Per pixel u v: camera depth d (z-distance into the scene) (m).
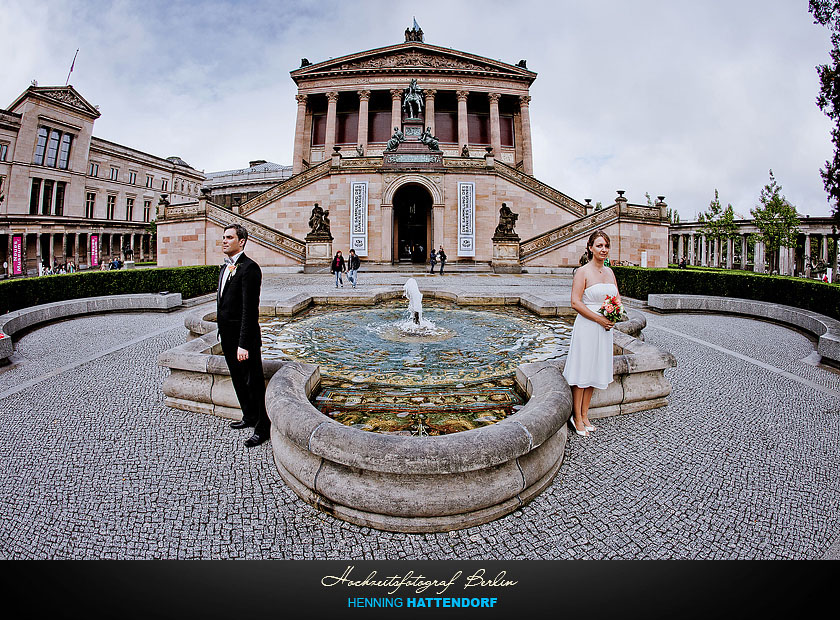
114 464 4.46
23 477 4.21
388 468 3.33
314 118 53.06
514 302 12.64
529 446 3.64
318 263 28.45
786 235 39.47
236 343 4.86
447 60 49.34
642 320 8.30
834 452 4.79
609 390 5.62
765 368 7.91
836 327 9.28
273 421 4.06
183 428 5.23
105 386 6.72
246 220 29.45
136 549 3.31
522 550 3.31
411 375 6.32
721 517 3.69
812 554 3.27
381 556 3.24
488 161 35.12
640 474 4.32
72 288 14.05
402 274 26.91
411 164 34.44
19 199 53.34
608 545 3.37
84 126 59.59
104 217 64.12
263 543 3.37
